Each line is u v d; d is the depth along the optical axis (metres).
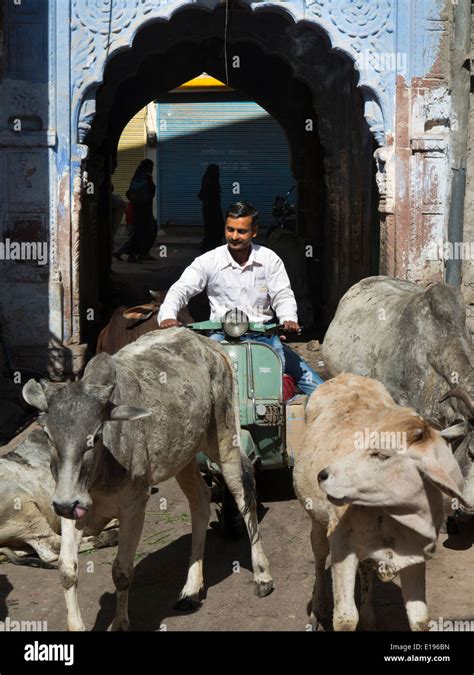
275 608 4.79
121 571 4.27
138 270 18.09
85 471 3.79
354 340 6.22
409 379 5.57
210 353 5.06
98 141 13.48
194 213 25.31
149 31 13.09
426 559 3.76
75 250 9.56
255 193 24.98
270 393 5.69
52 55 9.31
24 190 9.46
